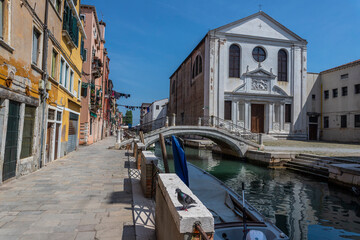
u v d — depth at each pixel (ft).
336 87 89.66
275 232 15.60
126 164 33.22
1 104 19.27
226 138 66.03
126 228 12.60
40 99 27.30
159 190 10.79
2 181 20.20
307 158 50.96
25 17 22.81
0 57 18.66
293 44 90.79
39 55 27.12
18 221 13.14
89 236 11.60
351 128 82.79
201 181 25.41
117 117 242.17
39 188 19.85
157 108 182.50
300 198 32.14
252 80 86.74
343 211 27.09
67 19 36.88
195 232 6.44
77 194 18.47
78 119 50.80
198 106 93.66
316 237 20.59
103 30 94.58
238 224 16.31
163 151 16.75
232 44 87.04
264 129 87.76
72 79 44.04
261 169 54.54
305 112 89.81
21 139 23.08
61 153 38.04
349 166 37.50
